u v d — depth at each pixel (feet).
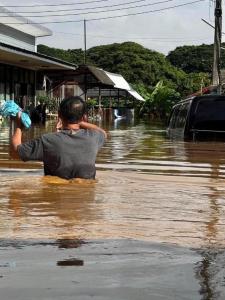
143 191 18.26
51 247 10.65
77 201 15.76
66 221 13.06
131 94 177.17
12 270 9.09
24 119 18.48
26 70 126.11
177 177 22.94
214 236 11.83
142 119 137.69
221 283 8.48
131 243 11.06
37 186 18.19
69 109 18.71
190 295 7.94
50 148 18.56
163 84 200.13
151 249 10.60
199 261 9.75
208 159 30.27
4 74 112.68
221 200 16.78
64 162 18.57
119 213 14.17
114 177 22.07
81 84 147.84
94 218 13.47
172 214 14.26
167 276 8.81
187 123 37.11
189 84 178.19
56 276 8.77
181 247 10.80
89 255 10.08
